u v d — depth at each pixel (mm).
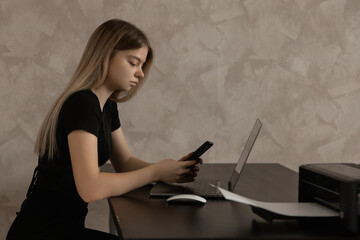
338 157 2924
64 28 2621
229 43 2752
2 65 2602
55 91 2648
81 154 1467
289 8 2789
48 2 2598
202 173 2123
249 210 1389
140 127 2736
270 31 2781
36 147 1700
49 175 1621
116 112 1986
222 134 2795
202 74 2750
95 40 1650
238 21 2750
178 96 2742
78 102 1541
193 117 2764
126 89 1690
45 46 2617
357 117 2916
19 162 2664
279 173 2119
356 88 2900
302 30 2812
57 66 2635
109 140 1748
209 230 1154
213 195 1553
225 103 2781
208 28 2727
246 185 1827
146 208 1391
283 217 1274
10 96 2621
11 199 2680
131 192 1626
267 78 2807
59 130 1580
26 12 2588
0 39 2584
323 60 2850
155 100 2729
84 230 1717
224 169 2252
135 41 1641
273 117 2836
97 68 1641
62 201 1606
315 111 2873
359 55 2879
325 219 1257
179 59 2721
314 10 2812
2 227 2693
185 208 1400
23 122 2646
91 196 1448
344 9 2842
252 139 1693
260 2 2760
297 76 2834
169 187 1681
